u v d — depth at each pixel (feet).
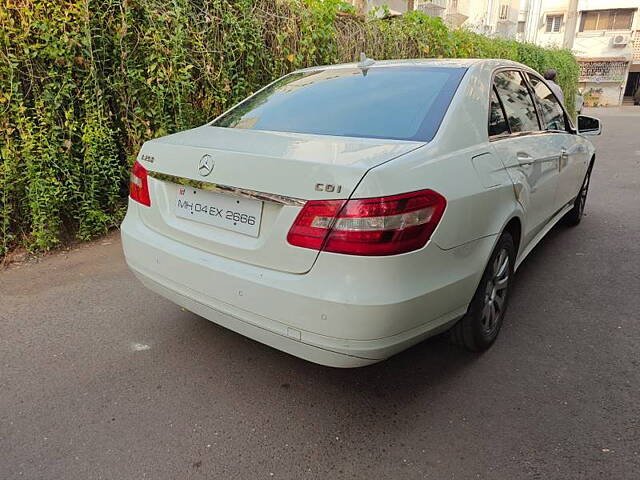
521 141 10.25
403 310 6.57
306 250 6.56
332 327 6.47
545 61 48.06
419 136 7.75
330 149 7.20
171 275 8.20
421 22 27.25
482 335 9.21
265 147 7.52
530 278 13.02
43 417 7.71
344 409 7.98
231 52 16.71
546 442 7.22
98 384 8.54
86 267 13.38
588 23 120.78
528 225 10.68
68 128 14.03
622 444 7.16
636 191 22.53
